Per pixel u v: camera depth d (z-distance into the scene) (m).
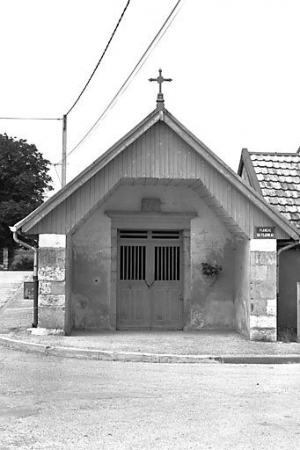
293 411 8.41
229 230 16.66
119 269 16.77
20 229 14.64
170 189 16.70
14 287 30.88
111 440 6.99
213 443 6.93
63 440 6.96
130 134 14.44
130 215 16.48
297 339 14.81
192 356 12.76
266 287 14.84
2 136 66.62
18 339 14.26
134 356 12.78
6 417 7.91
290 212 17.38
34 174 66.25
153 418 7.98
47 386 9.87
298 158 19.34
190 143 14.62
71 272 16.09
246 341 14.70
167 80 14.58
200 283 16.77
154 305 16.81
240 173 20.39
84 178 14.44
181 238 16.94
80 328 16.39
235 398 9.21
